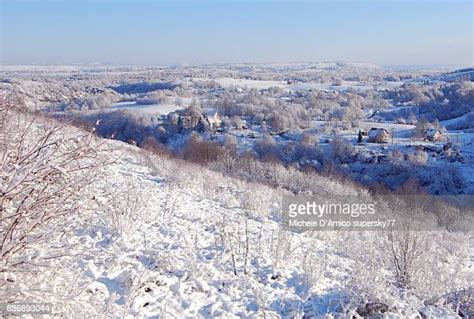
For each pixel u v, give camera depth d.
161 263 5.33
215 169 22.95
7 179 3.58
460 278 6.48
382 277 5.76
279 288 5.40
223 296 4.95
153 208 7.86
